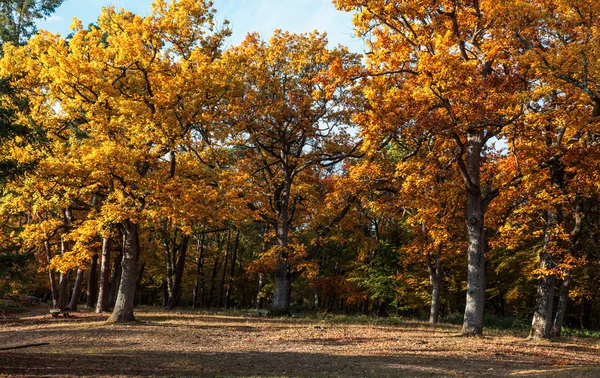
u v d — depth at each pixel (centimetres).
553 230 1731
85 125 1953
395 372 1093
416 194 2088
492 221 2025
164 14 2034
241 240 4725
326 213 2708
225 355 1307
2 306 3027
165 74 1962
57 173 1741
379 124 1597
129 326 1908
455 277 3234
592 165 1625
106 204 1830
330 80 1755
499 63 1650
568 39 1527
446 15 1655
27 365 1070
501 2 1426
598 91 1480
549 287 1833
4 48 2055
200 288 5425
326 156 2770
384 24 1736
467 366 1186
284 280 2741
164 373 1022
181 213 1870
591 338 2244
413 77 1677
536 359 1326
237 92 2047
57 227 2077
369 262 3316
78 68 1858
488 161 2027
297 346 1502
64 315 2352
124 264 2094
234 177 2194
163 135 1831
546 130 1780
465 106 1470
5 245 1828
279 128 2656
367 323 2334
